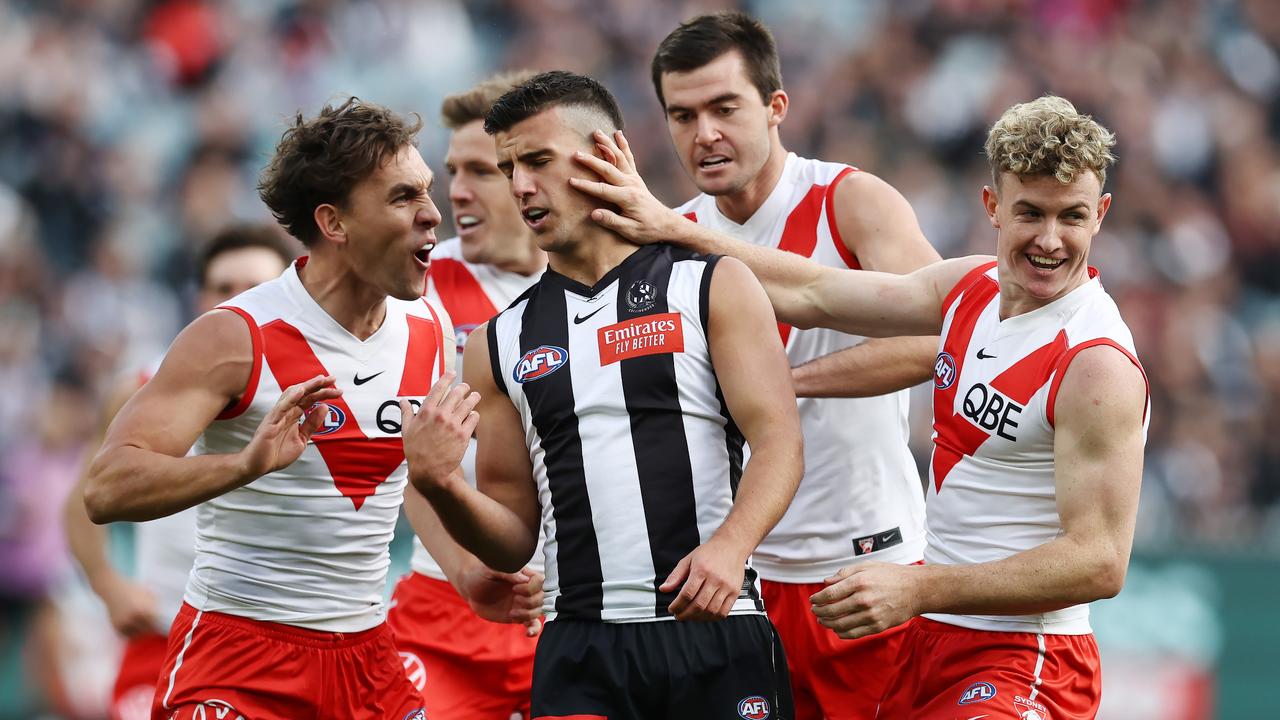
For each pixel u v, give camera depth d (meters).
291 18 57.00
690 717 15.39
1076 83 54.53
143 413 15.91
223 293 23.89
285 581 16.95
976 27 56.59
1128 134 53.56
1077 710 16.62
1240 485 42.75
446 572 18.55
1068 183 15.41
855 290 17.45
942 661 16.80
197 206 50.72
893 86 55.28
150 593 23.81
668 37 20.11
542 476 16.09
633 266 16.03
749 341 15.54
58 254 50.16
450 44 58.16
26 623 36.41
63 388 39.28
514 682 22.17
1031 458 16.03
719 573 14.58
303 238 17.00
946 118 53.84
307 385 15.24
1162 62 57.00
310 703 17.00
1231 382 46.50
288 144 16.84
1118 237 50.25
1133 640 34.50
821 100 54.84
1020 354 16.08
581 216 15.99
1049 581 15.18
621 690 15.31
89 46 55.22
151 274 49.69
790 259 17.66
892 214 20.14
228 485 15.21
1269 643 34.34
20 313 47.25
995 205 16.61
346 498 17.05
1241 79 57.53
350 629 17.33
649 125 54.78
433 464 15.05
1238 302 50.00
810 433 20.50
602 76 57.97
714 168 19.91
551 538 16.03
